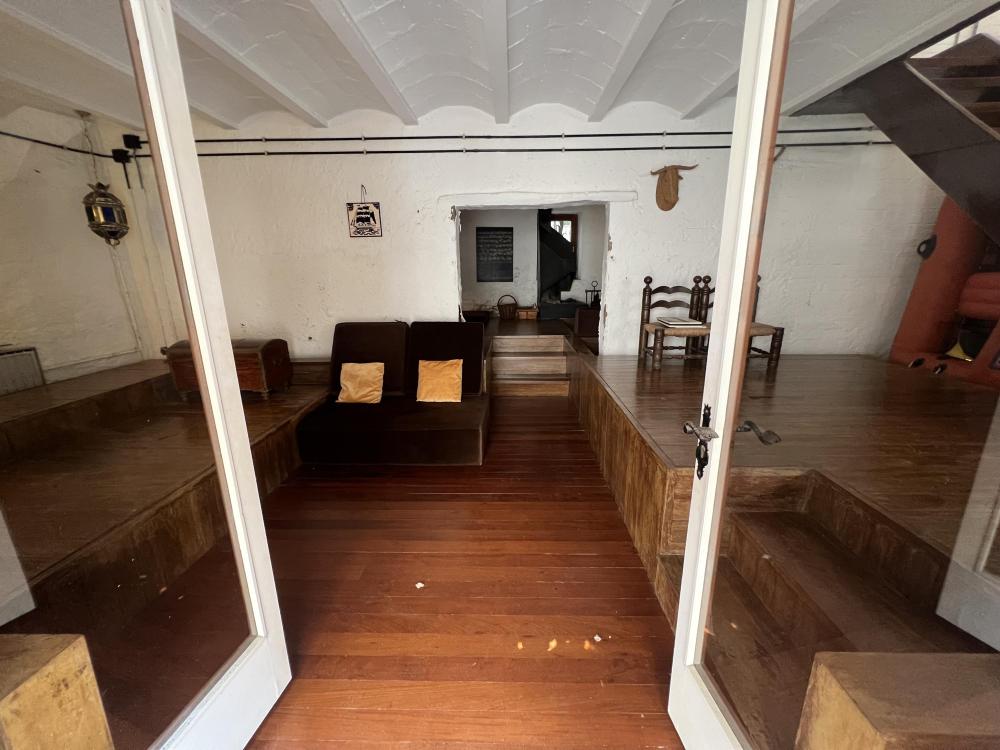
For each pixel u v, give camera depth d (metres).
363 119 3.38
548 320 6.53
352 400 3.37
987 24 2.32
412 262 3.68
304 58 2.46
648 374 3.25
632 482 2.18
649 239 3.65
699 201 3.56
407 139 3.43
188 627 1.60
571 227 6.82
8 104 2.68
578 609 1.72
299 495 2.60
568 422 3.78
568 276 6.89
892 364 3.51
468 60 2.53
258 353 3.20
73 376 3.13
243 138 3.41
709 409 1.08
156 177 0.98
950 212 3.15
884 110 2.53
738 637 1.42
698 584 1.16
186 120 1.01
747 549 1.69
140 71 0.92
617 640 1.58
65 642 0.80
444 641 1.58
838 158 3.41
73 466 2.15
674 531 1.76
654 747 1.24
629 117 3.38
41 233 2.93
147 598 1.71
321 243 3.64
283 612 1.72
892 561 1.40
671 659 1.51
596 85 2.82
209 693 1.13
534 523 2.30
